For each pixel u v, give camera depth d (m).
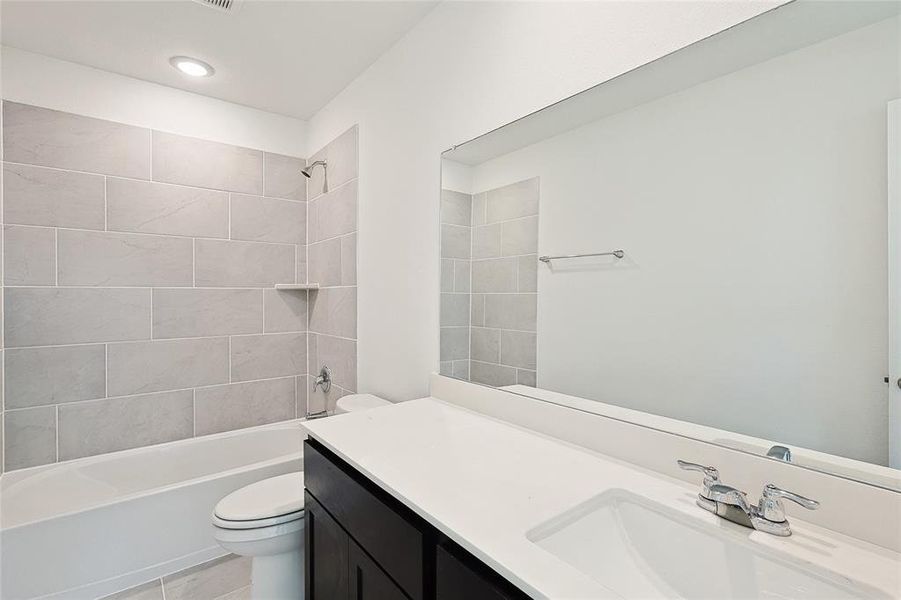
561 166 1.26
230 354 2.63
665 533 0.83
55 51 2.05
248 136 2.68
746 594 0.71
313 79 2.33
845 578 0.62
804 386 0.80
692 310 0.97
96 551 1.71
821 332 0.78
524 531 0.74
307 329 2.93
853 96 0.74
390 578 0.92
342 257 2.47
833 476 0.75
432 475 0.98
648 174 1.05
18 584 1.57
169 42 1.98
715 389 0.93
